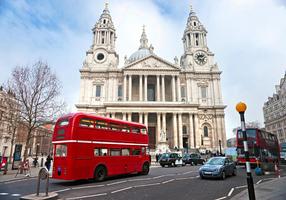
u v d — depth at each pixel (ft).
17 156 115.14
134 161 81.25
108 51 279.90
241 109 39.24
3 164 91.76
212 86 272.31
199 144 233.35
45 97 108.78
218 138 247.91
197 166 130.11
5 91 109.50
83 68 267.18
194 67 281.33
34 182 67.46
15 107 108.47
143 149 87.45
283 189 49.49
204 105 262.47
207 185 58.49
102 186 58.29
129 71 261.24
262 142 112.78
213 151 231.71
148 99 274.77
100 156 68.18
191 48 289.12
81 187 57.00
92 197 44.21
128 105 234.79
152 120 247.70
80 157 62.08
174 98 255.29
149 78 275.18
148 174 86.84
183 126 241.14
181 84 271.08
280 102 327.47
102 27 291.38
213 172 68.69
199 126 253.24
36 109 104.27
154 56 265.54
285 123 312.71
